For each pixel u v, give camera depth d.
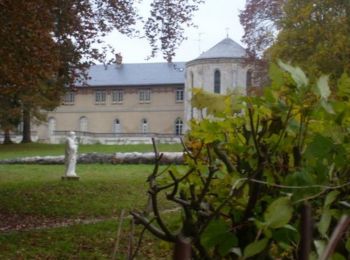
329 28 32.00
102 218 13.41
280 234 2.09
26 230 11.43
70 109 94.19
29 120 58.41
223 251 2.21
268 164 2.26
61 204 15.52
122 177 24.09
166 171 2.66
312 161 2.19
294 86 2.22
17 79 14.53
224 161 2.41
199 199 2.24
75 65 18.17
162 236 2.18
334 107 2.18
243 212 2.29
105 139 81.62
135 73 94.50
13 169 28.95
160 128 92.44
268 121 2.29
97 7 18.36
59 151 45.41
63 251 9.21
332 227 2.20
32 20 13.94
